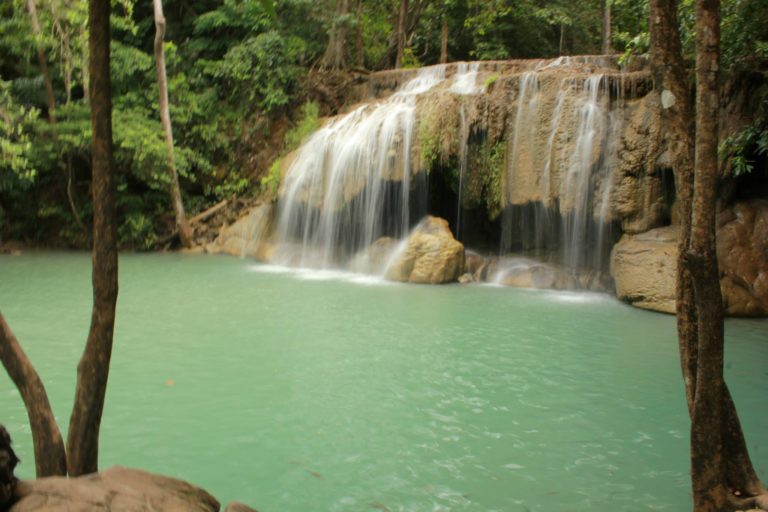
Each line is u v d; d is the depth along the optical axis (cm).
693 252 306
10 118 1409
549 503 400
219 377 644
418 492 414
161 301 997
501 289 1112
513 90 1203
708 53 296
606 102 1099
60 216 1691
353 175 1330
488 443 492
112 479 242
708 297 310
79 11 1500
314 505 396
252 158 1738
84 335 793
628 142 1062
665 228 1038
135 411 552
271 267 1364
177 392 600
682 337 345
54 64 1659
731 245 957
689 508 394
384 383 629
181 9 2006
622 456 471
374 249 1273
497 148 1216
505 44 2405
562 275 1125
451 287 1130
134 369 664
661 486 423
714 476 322
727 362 698
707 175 300
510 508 394
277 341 774
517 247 1238
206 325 848
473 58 2464
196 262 1430
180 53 1898
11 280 1180
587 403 579
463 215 1327
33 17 1513
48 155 1539
